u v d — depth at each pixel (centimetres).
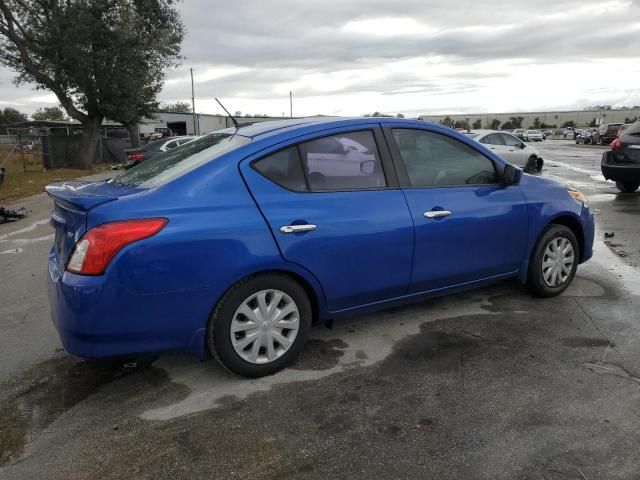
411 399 312
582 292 494
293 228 329
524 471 247
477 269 420
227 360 326
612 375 335
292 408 306
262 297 331
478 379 334
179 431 285
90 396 326
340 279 354
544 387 322
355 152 368
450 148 413
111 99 2556
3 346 405
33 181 1944
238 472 251
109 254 286
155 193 307
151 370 359
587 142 4662
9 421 300
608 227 793
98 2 2361
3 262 684
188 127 6159
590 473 244
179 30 3130
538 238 457
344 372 348
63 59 2403
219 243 308
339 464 255
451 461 255
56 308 305
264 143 340
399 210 372
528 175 471
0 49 2369
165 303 300
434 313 449
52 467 258
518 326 416
